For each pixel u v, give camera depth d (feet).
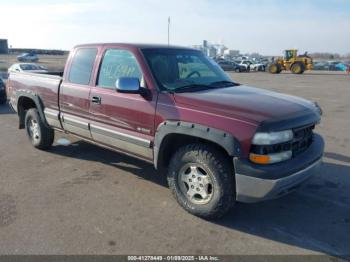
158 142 12.46
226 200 11.26
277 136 10.44
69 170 16.85
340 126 27.63
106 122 14.61
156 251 10.19
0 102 39.75
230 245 10.57
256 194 10.49
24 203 13.17
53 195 13.93
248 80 85.61
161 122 12.30
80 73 16.10
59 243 10.48
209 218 11.91
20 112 20.79
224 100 11.65
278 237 11.08
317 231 11.48
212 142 11.43
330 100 44.42
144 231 11.27
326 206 13.26
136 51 13.80
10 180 15.51
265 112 10.85
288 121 10.80
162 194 14.12
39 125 19.20
